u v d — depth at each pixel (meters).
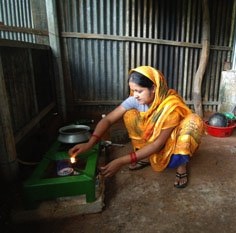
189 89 4.59
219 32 4.45
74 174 1.73
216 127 3.18
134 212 1.65
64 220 1.57
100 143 2.35
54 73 3.59
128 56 4.06
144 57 4.15
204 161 2.47
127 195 1.85
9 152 1.76
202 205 1.72
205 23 4.18
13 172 1.82
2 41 1.85
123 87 4.19
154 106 1.73
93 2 3.71
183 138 1.76
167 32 4.18
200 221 1.55
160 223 1.54
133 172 2.23
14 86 2.11
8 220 1.55
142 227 1.50
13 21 4.32
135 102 1.86
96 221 1.56
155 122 1.73
